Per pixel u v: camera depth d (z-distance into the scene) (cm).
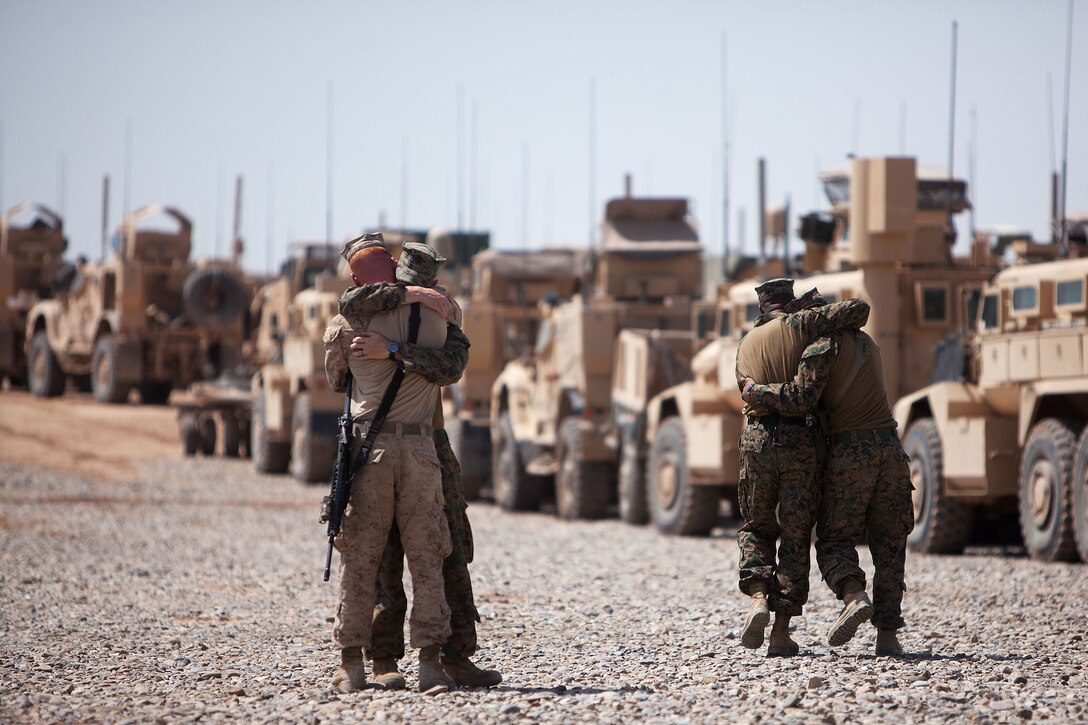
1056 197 4100
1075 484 3183
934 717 1475
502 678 1789
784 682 1691
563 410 5241
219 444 8588
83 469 7244
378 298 1705
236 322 9712
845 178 4528
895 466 1897
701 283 5650
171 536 4291
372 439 1691
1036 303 3359
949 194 4172
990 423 3481
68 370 10769
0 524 4562
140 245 9894
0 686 1814
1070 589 2725
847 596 1833
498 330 6069
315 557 3694
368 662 1952
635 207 5728
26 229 11431
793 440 1888
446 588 1755
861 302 1898
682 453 4303
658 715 1509
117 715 1584
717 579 3030
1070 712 1501
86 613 2628
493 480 5812
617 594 2800
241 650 2145
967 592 2697
